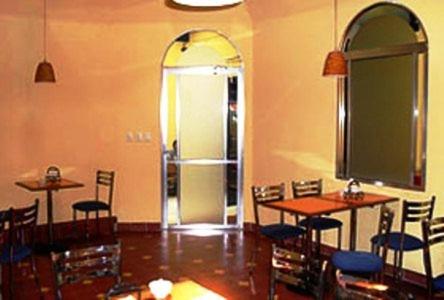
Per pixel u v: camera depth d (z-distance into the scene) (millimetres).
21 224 4738
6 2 6227
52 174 6211
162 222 7125
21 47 6383
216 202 7141
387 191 5324
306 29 6180
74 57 6758
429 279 3756
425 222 3766
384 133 5426
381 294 2543
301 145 6332
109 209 6594
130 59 6949
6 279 5086
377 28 5422
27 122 6477
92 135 6922
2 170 6305
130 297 2658
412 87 5105
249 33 6973
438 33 4789
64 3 6613
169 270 5371
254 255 5625
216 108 7090
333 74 4762
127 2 6773
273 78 6684
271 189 5285
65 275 3000
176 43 6988
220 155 7109
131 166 7059
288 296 4609
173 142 7090
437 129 4848
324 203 4871
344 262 4094
